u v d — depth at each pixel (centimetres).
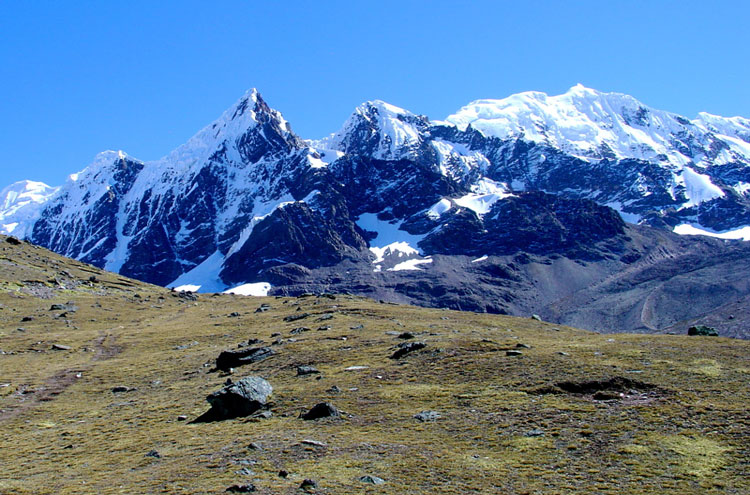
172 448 3628
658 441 3144
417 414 3856
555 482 2802
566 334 7538
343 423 3816
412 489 2767
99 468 3409
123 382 5997
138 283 18812
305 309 10919
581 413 3616
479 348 5350
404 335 6462
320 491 2758
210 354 7012
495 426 3553
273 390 4703
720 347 4894
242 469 3050
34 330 9731
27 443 4138
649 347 5050
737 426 3234
